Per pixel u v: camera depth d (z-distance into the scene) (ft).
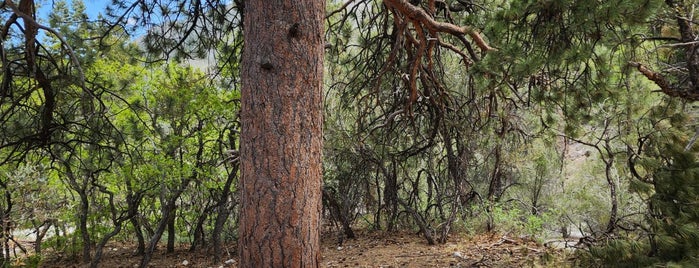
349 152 35.22
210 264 31.83
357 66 33.30
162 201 29.01
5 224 24.27
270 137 11.81
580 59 16.43
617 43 16.94
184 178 29.25
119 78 28.12
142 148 28.91
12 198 25.88
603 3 15.10
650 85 22.30
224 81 30.76
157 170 27.30
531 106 25.52
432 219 35.17
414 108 33.78
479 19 21.21
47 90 23.58
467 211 34.71
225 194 30.71
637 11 14.57
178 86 28.66
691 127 18.81
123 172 28.07
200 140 29.94
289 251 11.55
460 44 29.96
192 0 25.61
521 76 17.85
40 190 26.66
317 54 12.63
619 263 16.61
